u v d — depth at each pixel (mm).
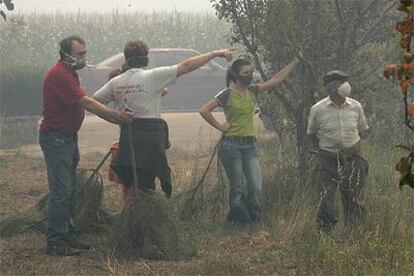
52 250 8602
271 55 11227
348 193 9008
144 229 8555
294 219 9359
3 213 10781
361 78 11742
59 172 8586
